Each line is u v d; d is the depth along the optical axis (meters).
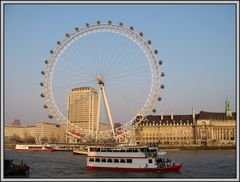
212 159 125.69
